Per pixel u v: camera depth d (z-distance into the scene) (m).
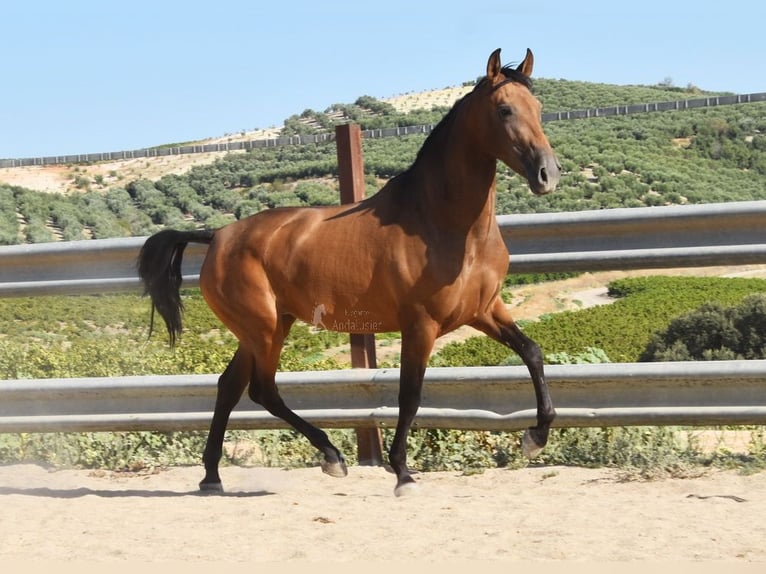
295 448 9.09
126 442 9.38
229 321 7.75
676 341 19.33
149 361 11.75
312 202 56.12
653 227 7.62
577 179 73.75
